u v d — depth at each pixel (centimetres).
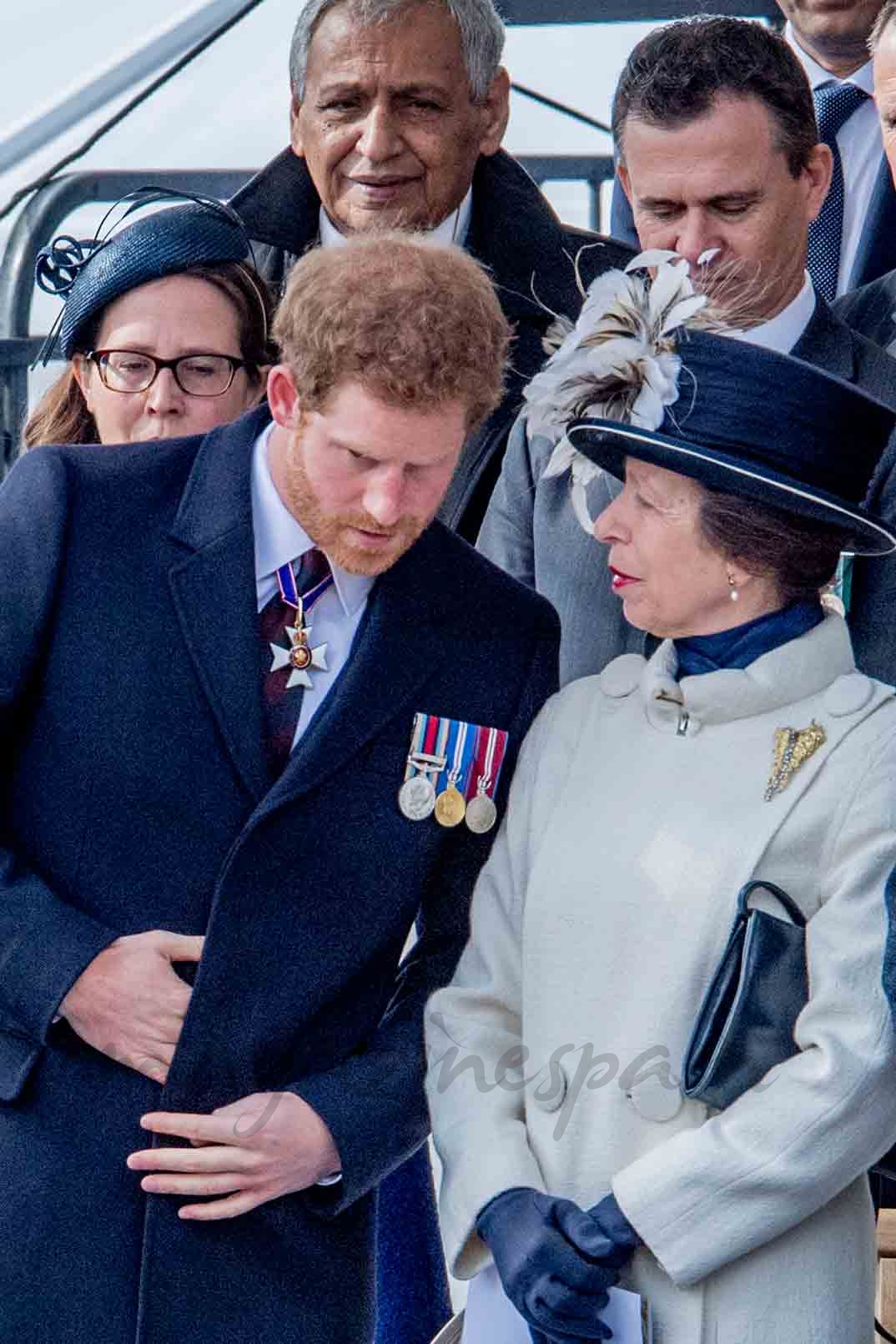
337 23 1378
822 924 910
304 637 995
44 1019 965
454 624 1020
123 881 982
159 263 1197
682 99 1231
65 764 980
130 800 978
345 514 935
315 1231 1006
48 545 980
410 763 1005
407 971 1052
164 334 1198
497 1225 923
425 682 1008
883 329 1355
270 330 1220
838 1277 924
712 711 961
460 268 927
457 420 919
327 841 988
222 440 1017
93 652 977
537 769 1013
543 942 969
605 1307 905
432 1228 1252
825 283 1584
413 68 1368
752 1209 891
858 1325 929
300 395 922
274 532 998
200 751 978
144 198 1369
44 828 988
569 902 963
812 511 936
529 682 1034
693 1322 909
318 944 988
